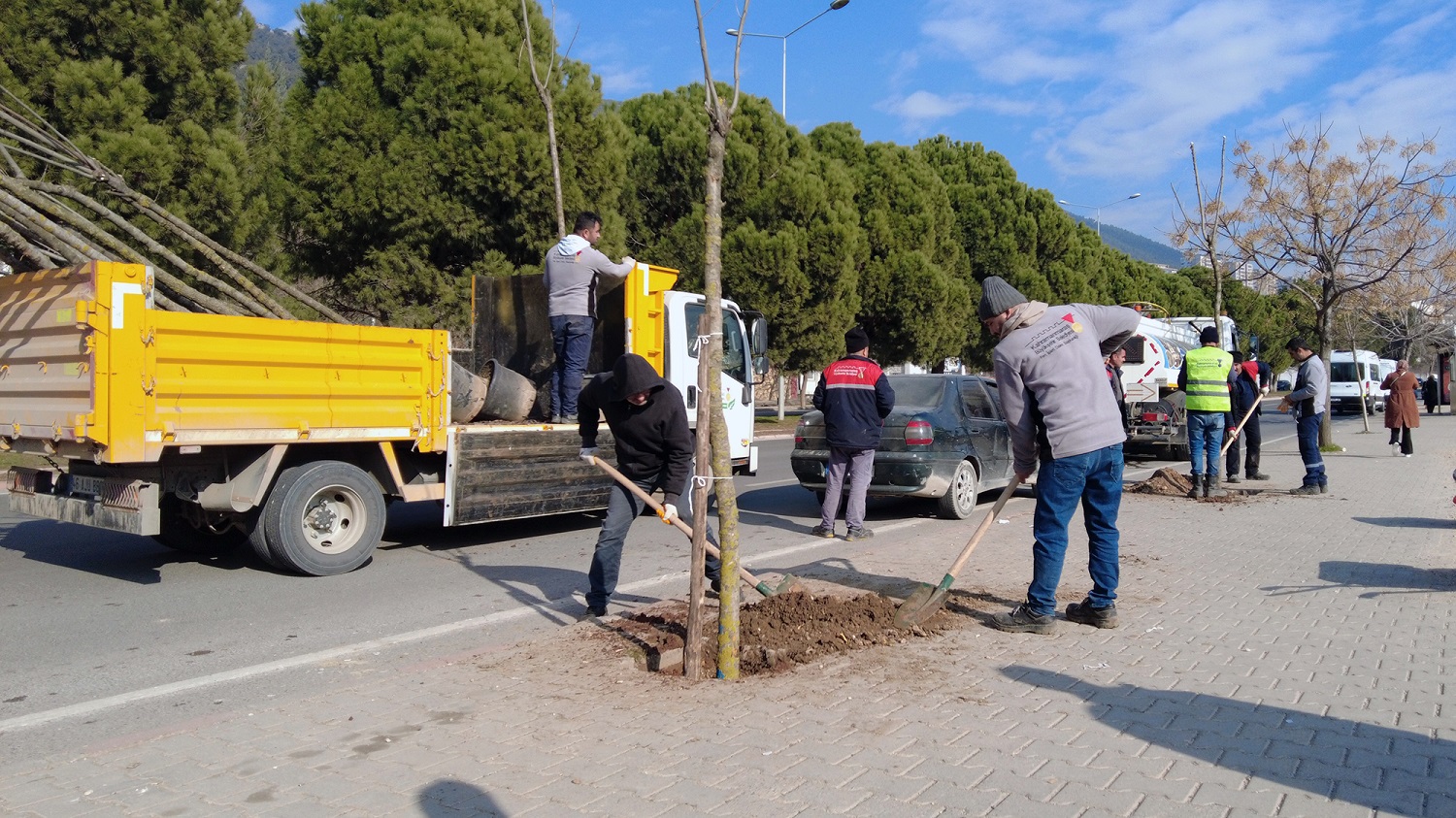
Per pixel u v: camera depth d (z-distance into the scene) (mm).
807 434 10641
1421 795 3502
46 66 14047
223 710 4641
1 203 7176
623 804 3465
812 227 24891
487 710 4434
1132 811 3377
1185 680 4770
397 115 17656
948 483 10195
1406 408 17953
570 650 5363
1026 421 5680
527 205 17922
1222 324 22125
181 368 6613
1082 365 5582
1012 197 36188
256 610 6520
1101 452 5547
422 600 6824
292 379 7180
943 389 10766
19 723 4457
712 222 4695
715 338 4773
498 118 17500
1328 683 4719
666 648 5270
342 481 7594
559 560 8289
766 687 4715
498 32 18875
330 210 17625
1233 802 3445
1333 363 40219
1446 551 8133
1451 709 4352
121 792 3609
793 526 10078
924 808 3410
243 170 15766
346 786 3641
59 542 8875
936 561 7797
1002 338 5762
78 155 8422
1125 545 8406
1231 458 13445
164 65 15086
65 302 6539
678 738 4074
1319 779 3635
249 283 8859
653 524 10289
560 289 9211
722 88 25609
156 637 5895
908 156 32344
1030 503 11797
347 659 5445
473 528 9984
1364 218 17422
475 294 10594
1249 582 6965
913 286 28875
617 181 19281
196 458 7090
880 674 4887
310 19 18344
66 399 6648
